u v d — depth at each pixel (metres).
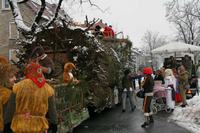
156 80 14.57
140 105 17.67
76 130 10.73
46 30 13.12
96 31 15.30
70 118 9.77
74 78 10.79
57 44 13.23
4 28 35.16
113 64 15.29
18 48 13.95
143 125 11.27
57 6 15.27
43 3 16.25
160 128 10.95
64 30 13.00
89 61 12.76
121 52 18.27
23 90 4.51
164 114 13.77
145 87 11.48
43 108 4.61
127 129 10.88
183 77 15.09
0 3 35.66
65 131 9.38
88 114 11.95
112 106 15.91
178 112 13.64
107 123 12.03
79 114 10.73
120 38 18.97
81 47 12.93
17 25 15.55
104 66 13.85
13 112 4.54
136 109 15.98
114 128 11.08
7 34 35.22
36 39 13.48
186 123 11.77
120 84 16.89
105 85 13.45
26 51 13.71
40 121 4.58
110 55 14.94
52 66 8.09
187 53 25.25
